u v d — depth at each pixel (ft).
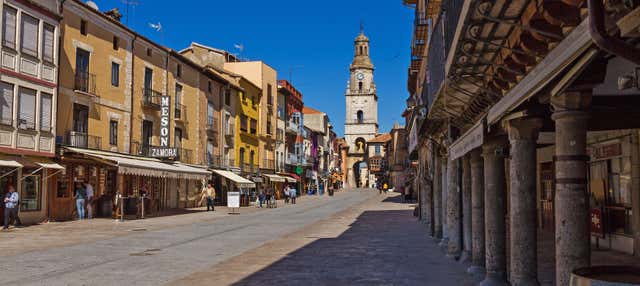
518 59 19.52
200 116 137.08
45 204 78.54
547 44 17.22
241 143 168.86
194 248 47.52
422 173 79.36
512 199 23.41
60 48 83.92
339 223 77.61
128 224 77.20
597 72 15.98
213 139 146.00
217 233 62.95
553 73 14.67
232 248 47.55
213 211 116.16
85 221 81.25
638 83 12.77
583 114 16.97
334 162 372.17
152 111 113.29
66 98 85.40
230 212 111.96
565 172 17.22
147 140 111.96
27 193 75.31
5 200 65.87
